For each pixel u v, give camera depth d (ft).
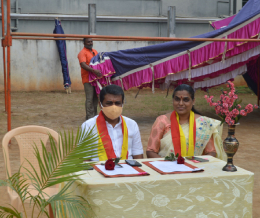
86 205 7.33
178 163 8.90
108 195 7.30
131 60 25.57
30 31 51.16
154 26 56.18
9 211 7.60
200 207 7.89
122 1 55.06
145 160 9.51
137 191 7.44
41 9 51.93
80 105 39.01
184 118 11.18
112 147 10.48
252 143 22.75
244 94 49.44
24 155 11.14
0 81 49.44
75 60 51.72
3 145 10.26
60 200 7.31
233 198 8.10
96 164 8.94
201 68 25.35
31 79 50.60
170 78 25.66
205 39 19.30
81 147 7.55
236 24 24.20
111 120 10.77
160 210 7.63
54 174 7.49
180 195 7.72
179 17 57.31
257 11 24.14
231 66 25.77
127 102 41.24
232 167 8.38
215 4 58.54
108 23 54.34
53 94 48.24
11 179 7.99
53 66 51.11
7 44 17.39
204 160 9.36
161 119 11.29
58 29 48.83
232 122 8.24
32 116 31.50
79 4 53.42
